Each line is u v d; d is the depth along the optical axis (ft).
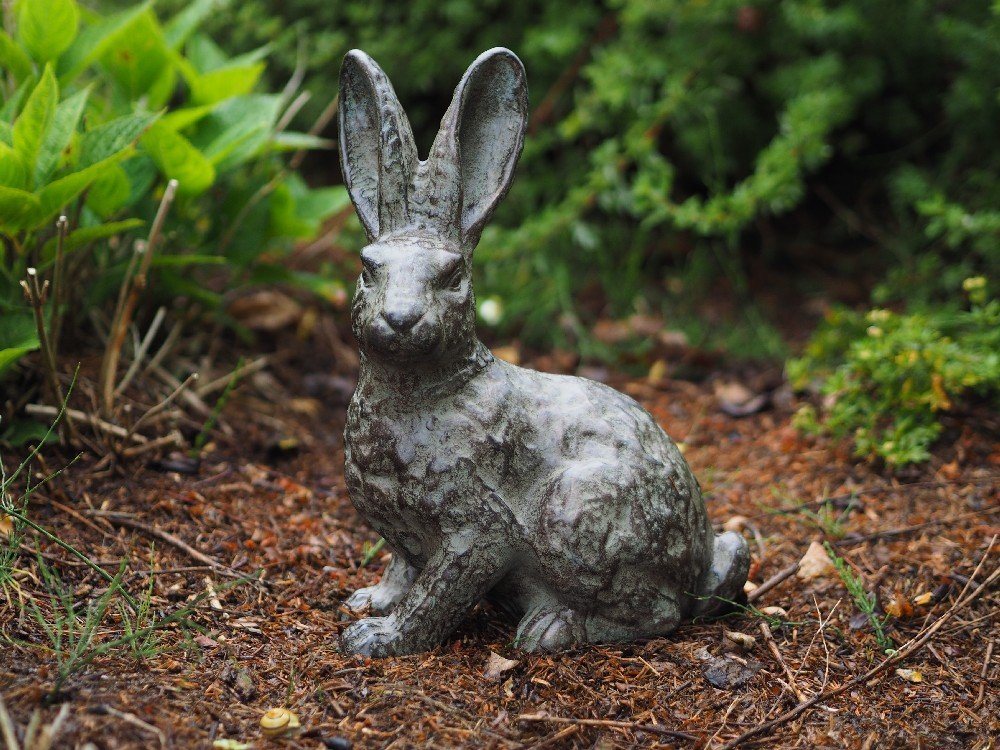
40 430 5.18
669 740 4.31
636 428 4.54
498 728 4.27
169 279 5.64
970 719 4.46
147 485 5.22
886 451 5.62
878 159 8.44
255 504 5.28
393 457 4.38
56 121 4.97
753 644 4.63
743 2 7.24
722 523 5.45
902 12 7.32
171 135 5.26
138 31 5.57
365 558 5.03
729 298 8.00
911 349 5.69
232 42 8.27
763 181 6.52
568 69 7.85
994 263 6.57
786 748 4.32
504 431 4.40
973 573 5.00
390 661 4.45
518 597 4.56
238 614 4.66
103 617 4.54
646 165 7.57
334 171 8.89
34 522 4.89
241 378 6.08
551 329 7.38
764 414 6.34
